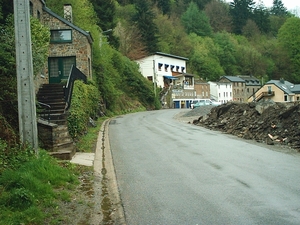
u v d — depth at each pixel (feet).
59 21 100.73
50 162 31.55
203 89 290.76
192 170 33.60
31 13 84.89
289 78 322.34
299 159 38.52
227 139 57.06
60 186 27.09
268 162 36.88
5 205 20.88
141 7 258.98
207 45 330.54
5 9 63.31
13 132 34.55
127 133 68.59
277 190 25.99
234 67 338.54
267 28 392.88
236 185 27.66
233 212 21.33
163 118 112.57
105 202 24.27
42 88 73.15
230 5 397.39
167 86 257.96
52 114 53.42
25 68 32.24
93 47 127.44
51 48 100.89
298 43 326.85
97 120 103.55
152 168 35.09
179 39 312.29
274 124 57.57
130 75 194.70
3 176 24.57
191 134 64.95
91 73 113.29
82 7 133.18
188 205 22.99
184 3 377.30
